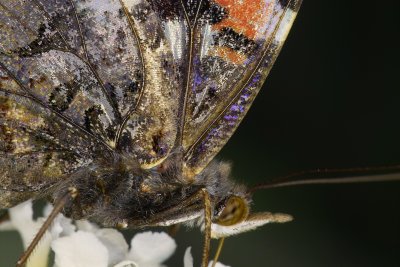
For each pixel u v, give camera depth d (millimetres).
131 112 107
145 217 109
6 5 105
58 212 105
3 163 107
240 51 106
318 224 137
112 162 108
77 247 106
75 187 106
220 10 105
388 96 144
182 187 108
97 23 105
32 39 105
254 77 107
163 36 105
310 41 145
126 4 104
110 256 109
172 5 105
